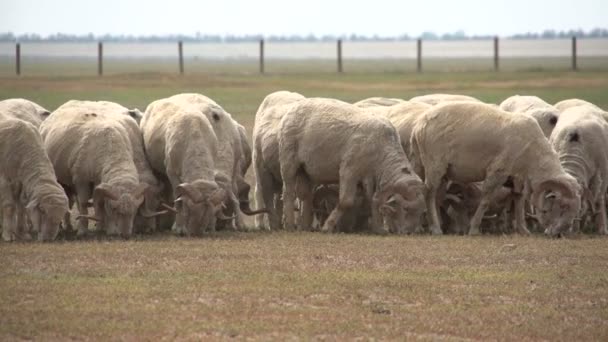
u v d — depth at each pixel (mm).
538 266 27250
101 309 22344
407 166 32594
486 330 21672
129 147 32281
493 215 33719
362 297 23891
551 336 21406
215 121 34062
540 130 32688
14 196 30484
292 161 33656
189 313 22266
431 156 33250
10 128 30422
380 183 32594
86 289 23906
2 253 27750
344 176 32781
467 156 32781
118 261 26938
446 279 25578
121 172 31281
